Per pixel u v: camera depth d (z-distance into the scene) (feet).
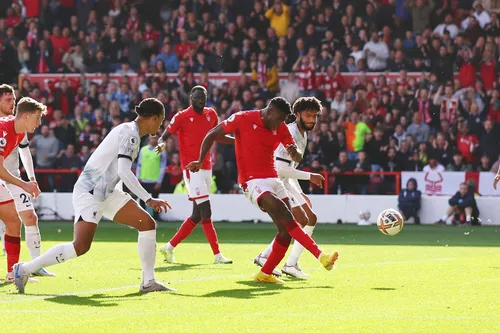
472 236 204.23
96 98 289.94
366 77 281.54
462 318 77.92
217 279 111.45
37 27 309.63
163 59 299.17
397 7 296.30
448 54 282.15
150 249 96.94
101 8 311.47
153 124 94.58
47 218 264.72
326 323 75.15
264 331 71.10
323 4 299.17
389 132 265.75
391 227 121.19
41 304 87.04
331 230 224.53
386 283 106.11
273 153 106.01
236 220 256.73
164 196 255.70
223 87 282.36
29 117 99.50
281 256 106.01
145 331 71.36
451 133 261.44
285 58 291.58
